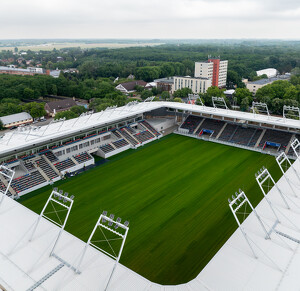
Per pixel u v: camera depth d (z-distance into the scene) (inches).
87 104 6368.1
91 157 3228.3
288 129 3700.8
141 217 2187.5
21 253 1471.5
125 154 3486.7
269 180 2763.3
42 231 1638.8
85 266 1393.9
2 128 4690.0
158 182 2753.4
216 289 1272.1
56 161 2999.5
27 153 2935.5
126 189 2623.0
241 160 3275.1
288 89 5374.0
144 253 1798.7
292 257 1454.2
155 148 3686.0
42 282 1278.3
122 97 5905.5
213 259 1444.4
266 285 1284.4
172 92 7524.6
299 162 2578.7
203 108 4232.3
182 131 4249.5
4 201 1932.8
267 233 1594.5
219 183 2719.0
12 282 1296.8
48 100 6973.4
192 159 3324.3
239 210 2261.3
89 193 2556.6
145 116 4621.1
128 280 1321.4
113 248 1840.6
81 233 1995.6
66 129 3154.5
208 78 7140.8
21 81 7244.1
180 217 2181.3
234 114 3900.1
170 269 1667.1
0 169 2667.3
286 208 1887.3
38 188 2655.0
